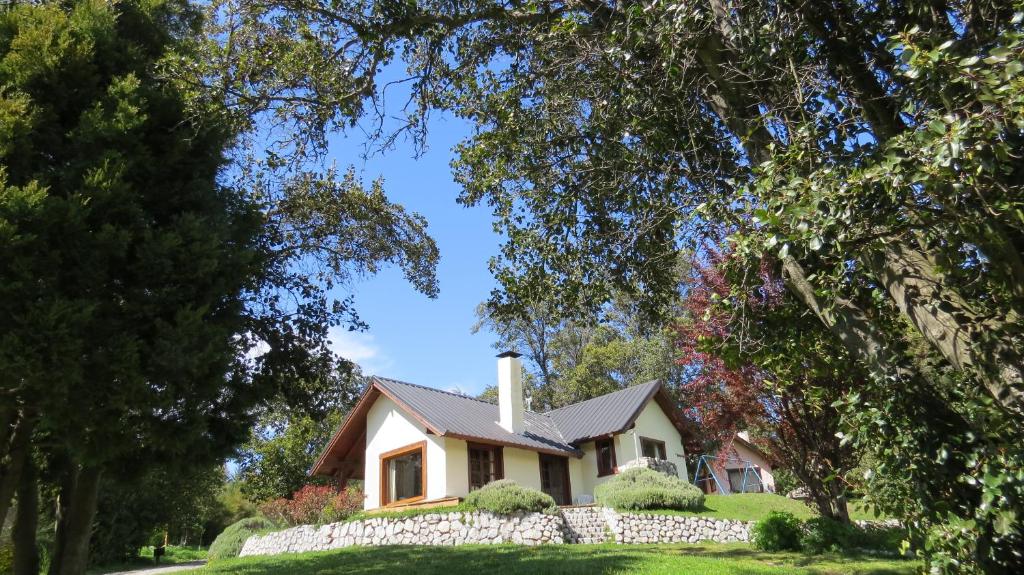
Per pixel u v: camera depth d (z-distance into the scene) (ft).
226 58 26.25
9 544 72.02
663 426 78.13
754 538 44.86
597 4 23.36
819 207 13.12
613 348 118.93
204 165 31.09
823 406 35.22
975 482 13.10
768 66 18.22
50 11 27.73
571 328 128.06
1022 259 13.29
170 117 29.37
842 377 22.33
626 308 31.76
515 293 29.22
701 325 39.70
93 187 24.27
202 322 25.91
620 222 28.27
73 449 23.94
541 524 48.98
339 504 60.08
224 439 32.91
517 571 34.19
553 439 71.15
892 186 11.79
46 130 25.55
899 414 14.98
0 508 26.63
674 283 29.55
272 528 67.00
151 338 25.44
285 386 40.68
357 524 54.39
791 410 40.40
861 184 12.32
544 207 29.14
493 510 50.42
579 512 53.93
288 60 25.41
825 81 17.99
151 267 25.46
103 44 28.50
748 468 93.15
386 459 64.69
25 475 33.65
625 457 69.31
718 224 21.16
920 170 11.35
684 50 19.89
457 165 30.60
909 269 14.90
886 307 18.94
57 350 21.26
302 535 57.41
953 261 13.65
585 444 72.64
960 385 14.82
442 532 50.85
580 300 29.94
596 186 26.94
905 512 15.56
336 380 44.57
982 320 13.91
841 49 18.26
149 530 102.94
